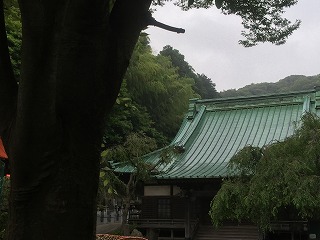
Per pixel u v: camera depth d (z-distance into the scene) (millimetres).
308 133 11453
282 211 13984
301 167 10812
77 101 2557
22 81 2432
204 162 21438
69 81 2535
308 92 24109
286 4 4824
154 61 39781
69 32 2521
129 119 32281
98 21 2572
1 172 7703
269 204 10844
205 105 26500
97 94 2639
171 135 41875
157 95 38219
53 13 2418
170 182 20125
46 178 2520
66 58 2525
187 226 20984
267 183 10906
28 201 2525
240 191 11531
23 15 2383
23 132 2461
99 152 2719
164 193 22688
